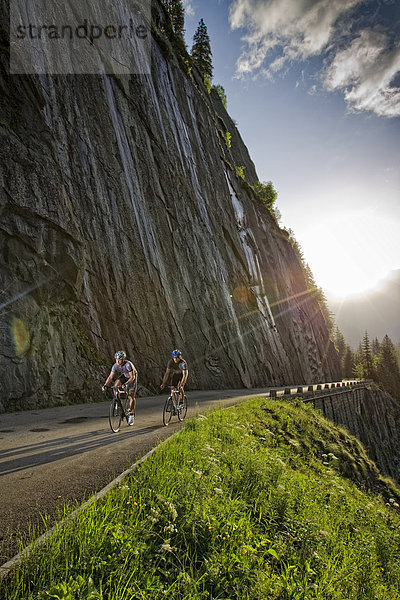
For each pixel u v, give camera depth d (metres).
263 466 6.00
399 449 45.06
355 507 6.52
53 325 15.70
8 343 12.80
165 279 27.28
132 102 30.20
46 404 13.52
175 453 5.53
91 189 21.30
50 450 6.44
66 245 16.39
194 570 3.05
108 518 3.30
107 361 18.34
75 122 21.48
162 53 41.06
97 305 19.31
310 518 4.82
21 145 15.56
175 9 54.47
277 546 3.84
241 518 3.78
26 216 14.78
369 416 42.59
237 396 21.06
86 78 24.25
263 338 43.12
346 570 3.84
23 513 3.63
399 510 8.89
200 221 37.34
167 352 24.22
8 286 13.61
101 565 2.63
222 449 6.62
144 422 10.22
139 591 2.50
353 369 110.12
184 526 3.47
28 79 17.31
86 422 9.98
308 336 63.16
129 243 23.73
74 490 4.33
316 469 10.11
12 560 2.60
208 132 49.50
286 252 69.31
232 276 41.41
